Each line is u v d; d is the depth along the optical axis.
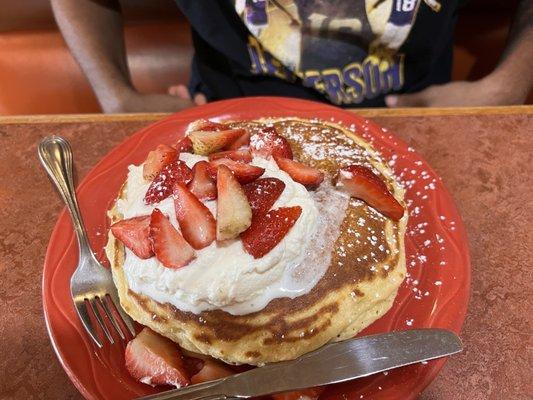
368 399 0.25
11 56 0.57
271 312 0.26
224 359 0.26
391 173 0.33
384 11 0.44
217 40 0.48
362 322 0.27
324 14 0.45
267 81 0.51
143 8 0.57
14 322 0.30
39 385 0.27
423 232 0.31
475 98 0.49
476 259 0.32
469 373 0.27
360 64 0.49
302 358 0.24
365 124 0.36
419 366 0.25
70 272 0.29
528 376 0.27
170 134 0.36
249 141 0.32
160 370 0.25
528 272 0.31
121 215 0.31
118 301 0.28
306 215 0.27
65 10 0.52
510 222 0.33
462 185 0.35
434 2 0.44
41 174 0.37
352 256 0.28
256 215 0.26
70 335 0.27
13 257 0.33
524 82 0.49
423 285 0.29
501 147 0.37
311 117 0.37
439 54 0.51
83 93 0.58
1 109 0.58
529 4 0.52
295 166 0.30
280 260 0.26
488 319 0.29
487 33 0.57
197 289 0.25
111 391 0.25
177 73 0.59
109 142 0.39
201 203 0.26
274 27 0.46
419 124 0.39
